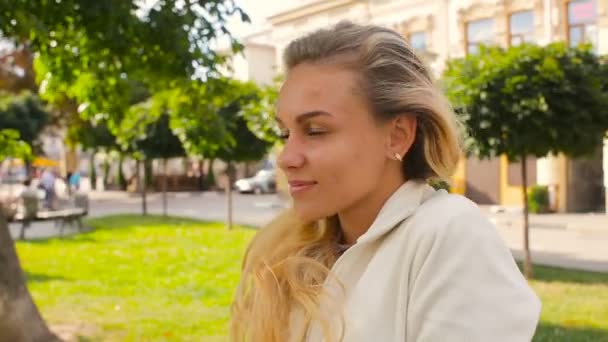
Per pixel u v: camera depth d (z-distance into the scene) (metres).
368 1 24.30
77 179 32.25
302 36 1.19
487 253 0.99
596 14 18.33
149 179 37.66
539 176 19.98
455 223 1.02
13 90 29.59
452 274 0.98
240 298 1.46
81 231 15.79
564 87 7.72
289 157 1.11
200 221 18.20
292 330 1.22
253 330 1.29
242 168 40.94
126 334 5.79
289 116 1.13
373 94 1.10
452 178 1.22
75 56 5.62
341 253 1.30
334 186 1.10
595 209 19.91
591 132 8.02
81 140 24.28
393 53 1.14
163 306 7.05
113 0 4.38
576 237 13.59
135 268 9.79
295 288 1.20
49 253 11.77
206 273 9.26
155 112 8.64
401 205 1.11
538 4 19.55
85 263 10.39
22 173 45.94
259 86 15.69
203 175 39.00
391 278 1.06
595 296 7.19
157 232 15.16
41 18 4.52
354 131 1.10
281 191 1.50
